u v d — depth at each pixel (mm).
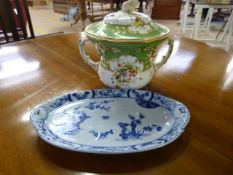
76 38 1017
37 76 709
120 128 493
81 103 562
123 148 418
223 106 573
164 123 502
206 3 2605
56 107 540
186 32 3375
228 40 2664
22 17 1275
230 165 405
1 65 773
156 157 419
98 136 470
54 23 3842
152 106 550
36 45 943
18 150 438
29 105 575
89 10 3748
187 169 396
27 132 485
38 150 438
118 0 3504
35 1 5102
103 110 544
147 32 546
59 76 709
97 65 635
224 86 663
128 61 571
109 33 542
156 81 686
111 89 589
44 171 393
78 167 401
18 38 1280
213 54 873
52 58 828
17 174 386
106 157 420
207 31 3230
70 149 413
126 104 560
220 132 486
